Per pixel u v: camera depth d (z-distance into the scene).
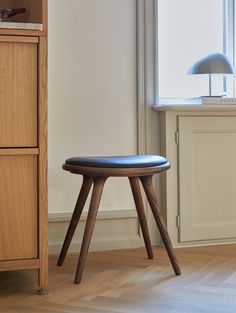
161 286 1.83
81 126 2.42
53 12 2.36
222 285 1.84
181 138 2.48
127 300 1.68
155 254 2.33
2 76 1.69
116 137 2.47
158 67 2.55
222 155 2.56
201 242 2.54
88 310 1.59
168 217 2.48
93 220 1.90
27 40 1.70
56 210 2.38
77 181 2.41
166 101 2.68
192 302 1.66
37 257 1.75
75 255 2.32
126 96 2.48
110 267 2.10
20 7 2.07
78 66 2.40
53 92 2.37
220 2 2.79
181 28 2.71
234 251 2.39
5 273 2.01
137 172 1.85
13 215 1.72
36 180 1.74
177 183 2.49
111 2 2.44
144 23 2.49
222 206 2.57
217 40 2.79
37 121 1.73
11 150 1.70
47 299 1.70
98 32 2.43
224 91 2.81
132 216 2.48
